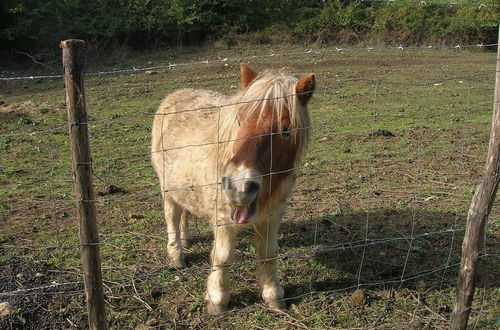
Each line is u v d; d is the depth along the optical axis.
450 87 13.45
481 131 9.61
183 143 4.56
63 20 18.20
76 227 5.93
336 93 12.78
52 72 16.42
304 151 4.12
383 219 6.10
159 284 4.80
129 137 9.41
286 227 5.93
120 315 4.34
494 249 5.32
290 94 3.74
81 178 3.04
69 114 2.93
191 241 5.70
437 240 5.57
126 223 6.05
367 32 21.27
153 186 7.19
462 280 3.75
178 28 19.80
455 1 22.48
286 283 4.84
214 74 15.13
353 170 7.73
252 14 21.41
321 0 22.64
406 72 15.34
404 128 9.80
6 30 17.17
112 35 18.67
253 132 3.57
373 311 4.40
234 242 4.33
